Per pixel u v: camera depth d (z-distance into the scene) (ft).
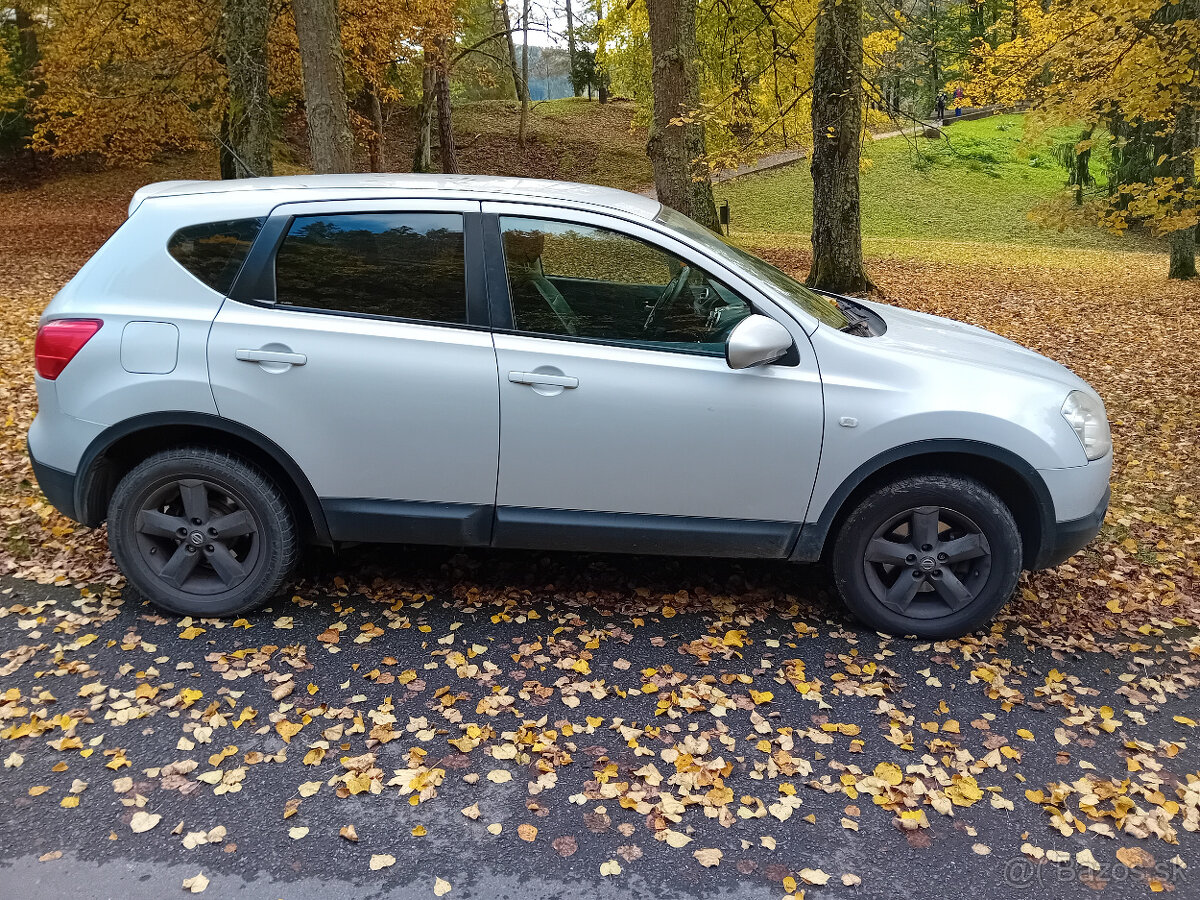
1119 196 23.39
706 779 9.18
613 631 12.10
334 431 11.25
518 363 11.13
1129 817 8.84
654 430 11.24
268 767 9.20
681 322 11.37
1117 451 21.94
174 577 11.77
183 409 11.16
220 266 11.28
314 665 11.03
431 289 11.30
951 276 58.23
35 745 9.41
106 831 8.22
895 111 44.88
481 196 11.43
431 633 11.89
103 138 62.69
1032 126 25.35
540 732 9.93
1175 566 15.17
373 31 62.34
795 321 11.41
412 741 9.71
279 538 11.63
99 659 11.02
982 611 11.87
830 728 10.15
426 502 11.65
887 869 8.12
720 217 69.97
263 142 46.50
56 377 11.30
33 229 72.18
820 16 42.91
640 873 7.97
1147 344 36.22
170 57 58.54
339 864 7.94
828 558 12.94
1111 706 10.90
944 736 10.12
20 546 14.15
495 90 167.12
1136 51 22.20
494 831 8.41
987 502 11.44
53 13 71.56
